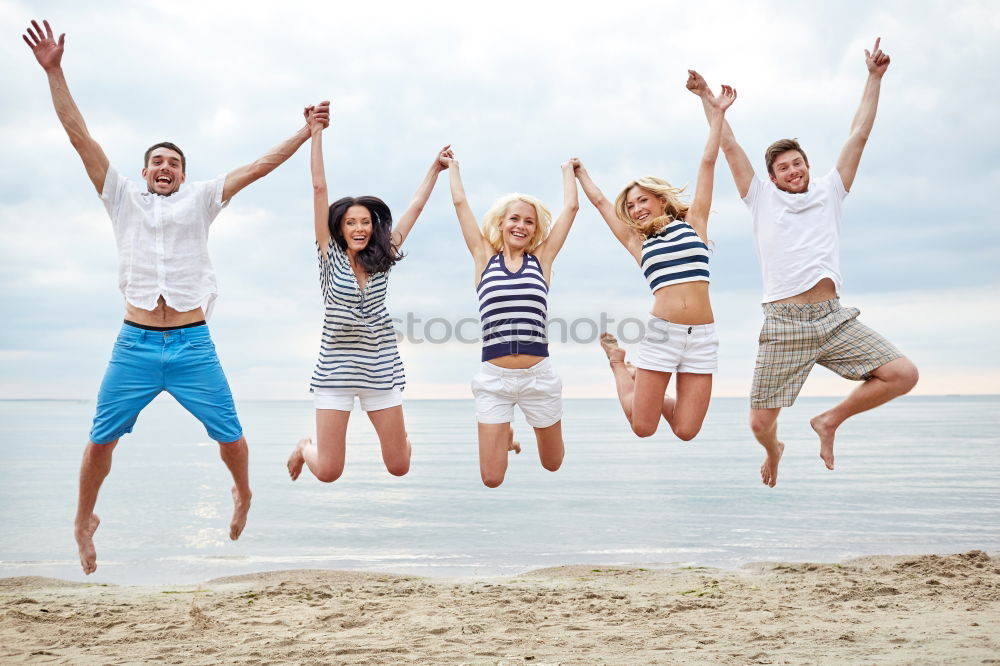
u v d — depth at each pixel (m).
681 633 5.19
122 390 4.89
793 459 28.66
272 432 55.78
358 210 5.41
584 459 29.56
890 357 5.30
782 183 5.64
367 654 4.62
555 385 5.61
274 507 16.14
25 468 24.55
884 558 9.11
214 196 5.07
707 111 5.68
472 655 4.58
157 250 4.89
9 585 8.11
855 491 18.19
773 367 5.57
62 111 4.78
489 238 5.75
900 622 5.36
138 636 5.26
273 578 8.41
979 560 8.44
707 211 5.62
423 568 10.05
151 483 20.70
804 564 8.80
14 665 4.41
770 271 5.61
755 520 14.01
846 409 5.50
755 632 5.12
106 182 4.91
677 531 12.91
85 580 9.38
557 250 5.79
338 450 5.55
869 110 5.66
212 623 5.71
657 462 27.84
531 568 10.01
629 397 5.82
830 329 5.43
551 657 4.50
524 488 19.42
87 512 5.13
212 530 13.28
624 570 8.81
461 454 32.78
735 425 66.56
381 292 5.55
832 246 5.52
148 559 10.82
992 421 72.81
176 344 4.91
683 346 5.48
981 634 4.87
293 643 4.98
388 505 16.36
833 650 4.52
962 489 18.45
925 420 77.56
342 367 5.51
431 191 6.00
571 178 5.94
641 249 5.71
